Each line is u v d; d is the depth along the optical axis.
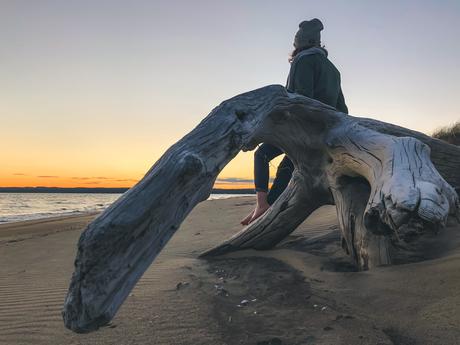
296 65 4.03
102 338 2.07
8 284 3.54
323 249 3.90
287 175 4.53
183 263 3.83
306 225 5.09
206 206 10.82
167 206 1.68
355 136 3.09
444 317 2.00
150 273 3.41
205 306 2.46
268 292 2.70
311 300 2.48
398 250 3.26
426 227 1.97
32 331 2.32
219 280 3.10
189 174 1.78
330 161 3.47
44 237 7.25
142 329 2.15
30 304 2.86
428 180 2.13
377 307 2.27
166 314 2.35
